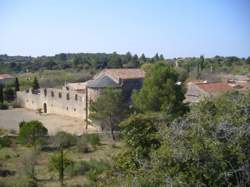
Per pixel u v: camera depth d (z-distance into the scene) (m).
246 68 121.50
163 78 39.91
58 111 70.38
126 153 15.99
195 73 108.06
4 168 31.16
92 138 41.59
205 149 10.63
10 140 43.56
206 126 11.77
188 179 10.32
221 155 10.49
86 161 33.28
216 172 10.42
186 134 11.57
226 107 14.25
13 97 88.69
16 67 158.38
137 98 41.28
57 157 29.94
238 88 57.81
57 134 43.59
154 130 17.08
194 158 10.59
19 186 25.91
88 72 124.25
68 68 146.38
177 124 13.09
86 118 57.56
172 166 10.82
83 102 62.81
